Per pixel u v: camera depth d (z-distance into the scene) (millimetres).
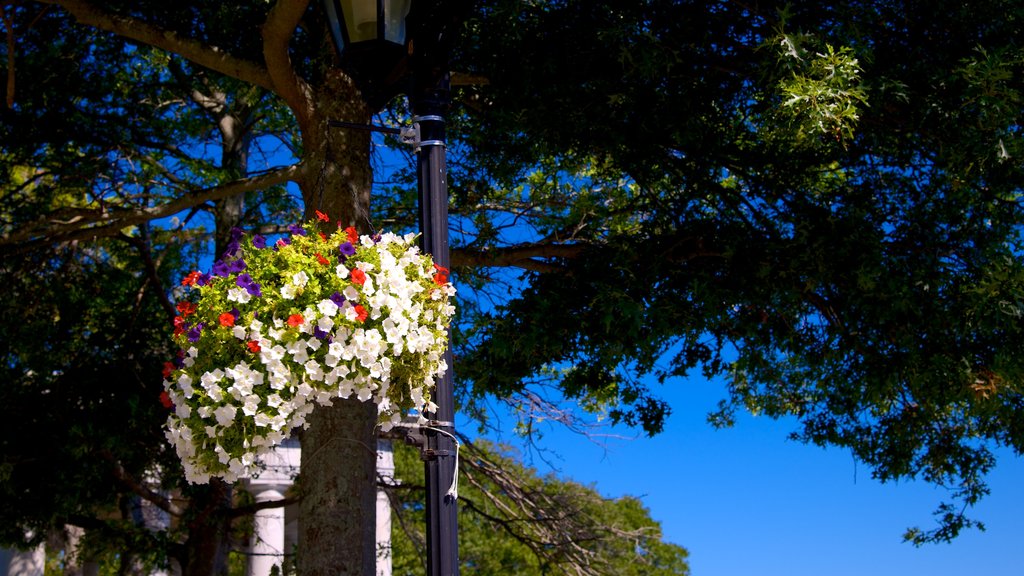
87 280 10797
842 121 5973
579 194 9742
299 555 6625
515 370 7648
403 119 9484
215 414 3873
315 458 6668
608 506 14203
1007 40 6852
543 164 9141
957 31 6957
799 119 5992
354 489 6645
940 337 7203
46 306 10547
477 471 11656
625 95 7219
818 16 7027
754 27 7316
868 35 6934
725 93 7695
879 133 7270
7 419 9812
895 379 7316
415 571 17125
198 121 11320
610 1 7219
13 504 9781
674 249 7773
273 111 11242
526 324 7281
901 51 7105
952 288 7031
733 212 7910
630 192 9875
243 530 12453
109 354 10672
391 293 4020
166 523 15023
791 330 7660
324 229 7035
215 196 7871
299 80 7141
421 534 14562
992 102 6258
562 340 7273
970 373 7020
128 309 11023
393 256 4176
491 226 8711
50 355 10344
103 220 8836
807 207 7570
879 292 6961
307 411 3986
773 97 7117
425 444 3990
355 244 4180
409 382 4090
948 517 8547
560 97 7527
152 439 10594
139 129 10312
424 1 4078
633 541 11602
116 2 7980
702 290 7137
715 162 7965
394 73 4441
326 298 3994
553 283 7527
